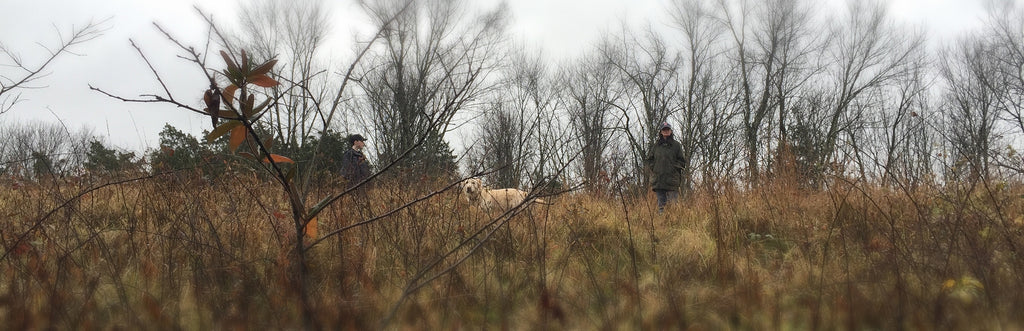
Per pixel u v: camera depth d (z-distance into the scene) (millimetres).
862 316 5145
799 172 12375
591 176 11516
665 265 7000
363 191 8609
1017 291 5258
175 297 5668
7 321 4969
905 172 10266
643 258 7559
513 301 5887
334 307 5266
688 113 51781
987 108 49531
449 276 6180
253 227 7613
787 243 8016
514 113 49312
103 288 5848
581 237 8500
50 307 5094
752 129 49000
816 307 5273
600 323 5324
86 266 6473
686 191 14016
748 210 9891
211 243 7031
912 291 5508
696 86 53156
